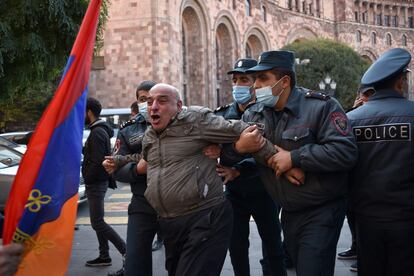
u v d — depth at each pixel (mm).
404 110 3938
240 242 5445
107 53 36125
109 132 6832
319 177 3975
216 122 4145
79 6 12102
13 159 10797
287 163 3895
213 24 44000
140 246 4836
